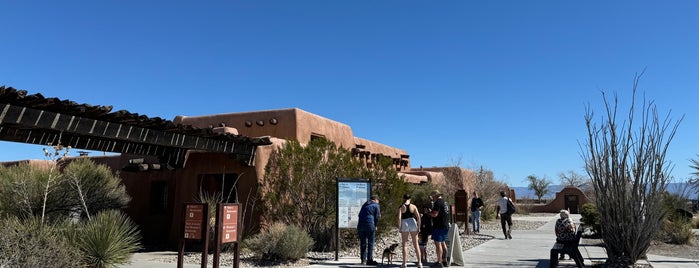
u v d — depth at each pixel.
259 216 13.82
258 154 14.36
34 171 12.48
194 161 15.26
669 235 14.85
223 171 14.70
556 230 9.51
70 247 7.84
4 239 6.83
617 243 9.63
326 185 13.98
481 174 34.03
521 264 10.32
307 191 14.09
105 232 8.87
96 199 13.09
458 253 10.12
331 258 11.78
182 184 15.30
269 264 10.64
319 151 14.62
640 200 9.55
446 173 31.33
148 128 10.95
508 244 14.09
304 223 13.97
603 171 9.93
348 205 11.58
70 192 12.29
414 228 9.70
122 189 14.62
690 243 14.33
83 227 9.22
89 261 8.47
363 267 10.25
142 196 17.89
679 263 10.35
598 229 15.67
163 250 13.84
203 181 15.56
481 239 15.77
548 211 42.84
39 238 7.28
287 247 10.85
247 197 14.14
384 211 14.61
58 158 8.73
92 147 11.62
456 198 17.92
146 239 17.14
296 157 14.38
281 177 14.28
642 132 9.70
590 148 10.06
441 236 10.01
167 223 17.06
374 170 15.29
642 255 9.79
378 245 14.21
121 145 12.54
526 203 47.72
